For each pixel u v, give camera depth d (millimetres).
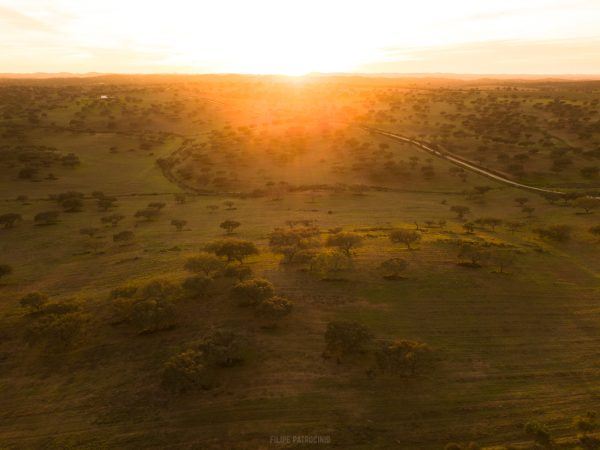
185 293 50688
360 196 119938
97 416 32906
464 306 50125
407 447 29734
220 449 29297
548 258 66312
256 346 40719
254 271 58156
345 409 33031
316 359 39031
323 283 54406
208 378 36250
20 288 60031
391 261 56406
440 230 81375
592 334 45531
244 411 32688
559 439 30453
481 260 60562
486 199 115312
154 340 42438
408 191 128500
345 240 63906
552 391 36156
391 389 35500
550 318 48531
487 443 30203
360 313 47625
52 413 33500
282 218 96250
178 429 31188
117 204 114188
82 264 69000
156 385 35906
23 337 41062
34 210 105875
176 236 82625
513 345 43062
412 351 37031
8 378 38188
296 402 33625
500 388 36281
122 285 55562
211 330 43500
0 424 32562
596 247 71375
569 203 103375
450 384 36469
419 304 50125
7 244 81188
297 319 45750
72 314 43812
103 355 40656
